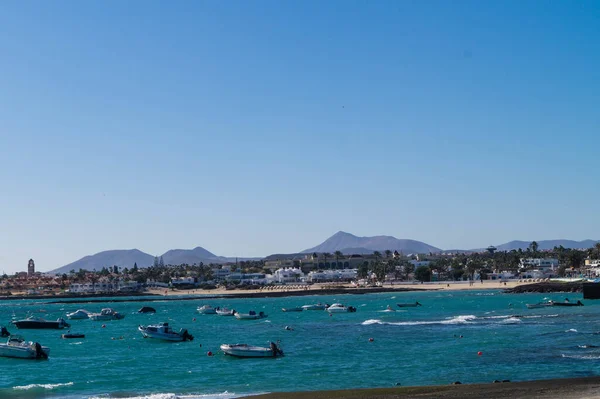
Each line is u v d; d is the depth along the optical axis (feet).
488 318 442.91
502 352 264.11
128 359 284.61
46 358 286.66
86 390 209.46
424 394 174.50
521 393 169.27
